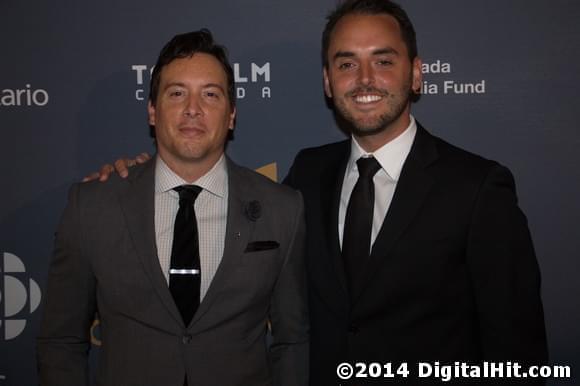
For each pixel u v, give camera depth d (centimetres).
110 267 132
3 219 194
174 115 132
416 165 140
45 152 193
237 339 135
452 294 135
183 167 138
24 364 196
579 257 188
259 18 190
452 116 190
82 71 192
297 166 170
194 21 190
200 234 136
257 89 192
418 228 134
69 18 190
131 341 130
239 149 193
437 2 187
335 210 146
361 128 138
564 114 187
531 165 188
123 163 151
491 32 187
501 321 131
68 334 138
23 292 195
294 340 149
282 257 144
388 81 136
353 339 137
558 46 186
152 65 191
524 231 135
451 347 135
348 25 139
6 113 192
